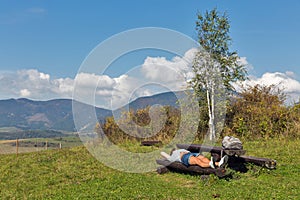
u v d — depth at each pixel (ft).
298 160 35.12
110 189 28.45
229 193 25.18
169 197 24.68
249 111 57.21
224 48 58.85
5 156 47.75
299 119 54.70
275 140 50.39
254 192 25.30
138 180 31.48
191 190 27.07
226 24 58.95
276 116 55.47
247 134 54.80
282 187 26.45
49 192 28.35
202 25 59.52
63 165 38.99
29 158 44.24
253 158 32.71
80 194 26.63
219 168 29.71
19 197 27.45
